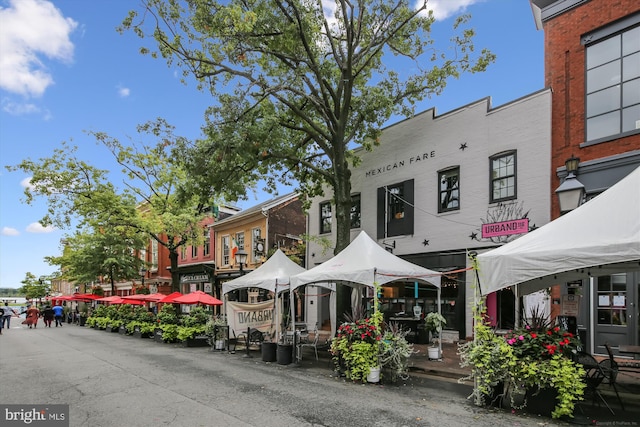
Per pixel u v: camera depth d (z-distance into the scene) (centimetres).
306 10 1256
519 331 646
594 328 987
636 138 966
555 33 1159
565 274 795
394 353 838
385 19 1346
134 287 3606
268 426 568
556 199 1108
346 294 1323
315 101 1388
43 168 2089
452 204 1405
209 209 2370
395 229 1581
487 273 675
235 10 1118
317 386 816
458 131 1395
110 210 2194
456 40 1377
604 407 627
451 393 748
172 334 1669
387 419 595
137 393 772
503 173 1260
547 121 1149
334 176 1479
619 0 1030
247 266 2384
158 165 2234
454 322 1359
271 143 1350
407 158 1566
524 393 636
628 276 945
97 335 2145
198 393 765
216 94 1449
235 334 1366
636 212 579
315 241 1784
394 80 1504
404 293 1552
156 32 1296
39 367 1088
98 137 2089
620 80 1016
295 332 1109
